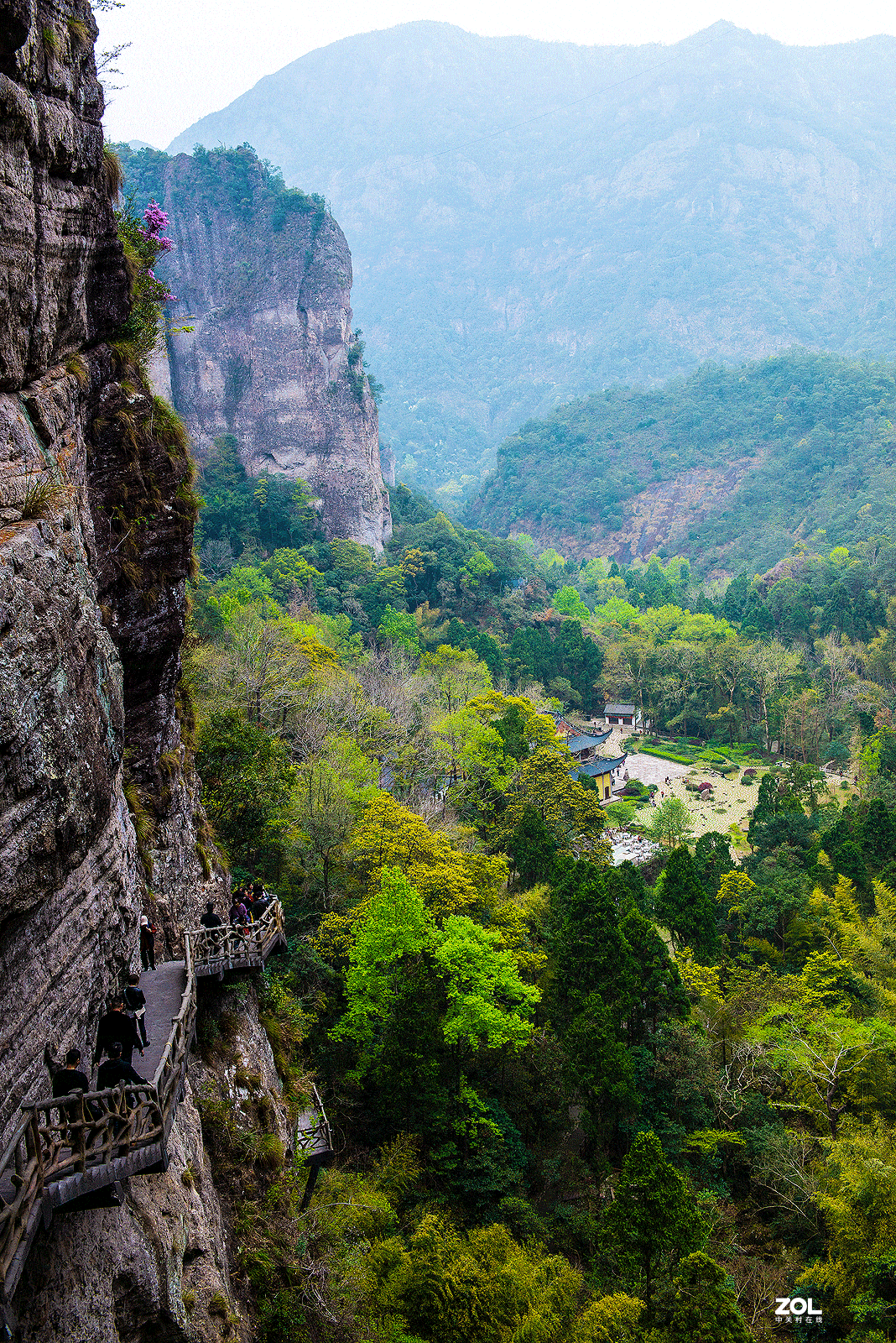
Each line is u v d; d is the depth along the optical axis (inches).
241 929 951.0
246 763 1504.7
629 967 1765.5
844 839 2743.6
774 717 5049.2
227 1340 680.4
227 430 6530.5
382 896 1508.4
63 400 726.5
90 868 621.6
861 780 4101.9
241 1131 901.2
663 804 4074.8
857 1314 1256.2
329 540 6269.7
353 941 1601.9
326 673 2701.8
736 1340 1099.9
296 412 6402.6
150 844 932.6
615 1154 1659.7
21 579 517.0
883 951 2118.6
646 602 7667.3
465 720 2758.4
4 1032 482.9
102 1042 571.8
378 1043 1497.3
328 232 6491.1
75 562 631.2
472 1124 1475.1
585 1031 1560.0
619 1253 1202.0
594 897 1788.9
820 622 6264.8
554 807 2728.8
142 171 6850.4
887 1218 1336.1
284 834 1793.8
